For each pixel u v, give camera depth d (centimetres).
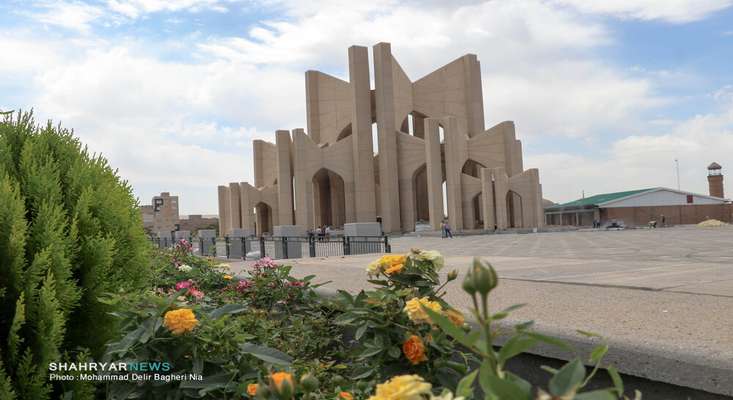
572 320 308
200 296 432
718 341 246
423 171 6938
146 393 270
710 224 5344
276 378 175
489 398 107
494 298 416
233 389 266
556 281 532
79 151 310
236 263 967
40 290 235
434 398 124
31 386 225
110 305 269
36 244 250
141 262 305
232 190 6719
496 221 5716
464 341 110
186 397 278
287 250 1834
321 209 7519
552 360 286
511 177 5803
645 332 269
